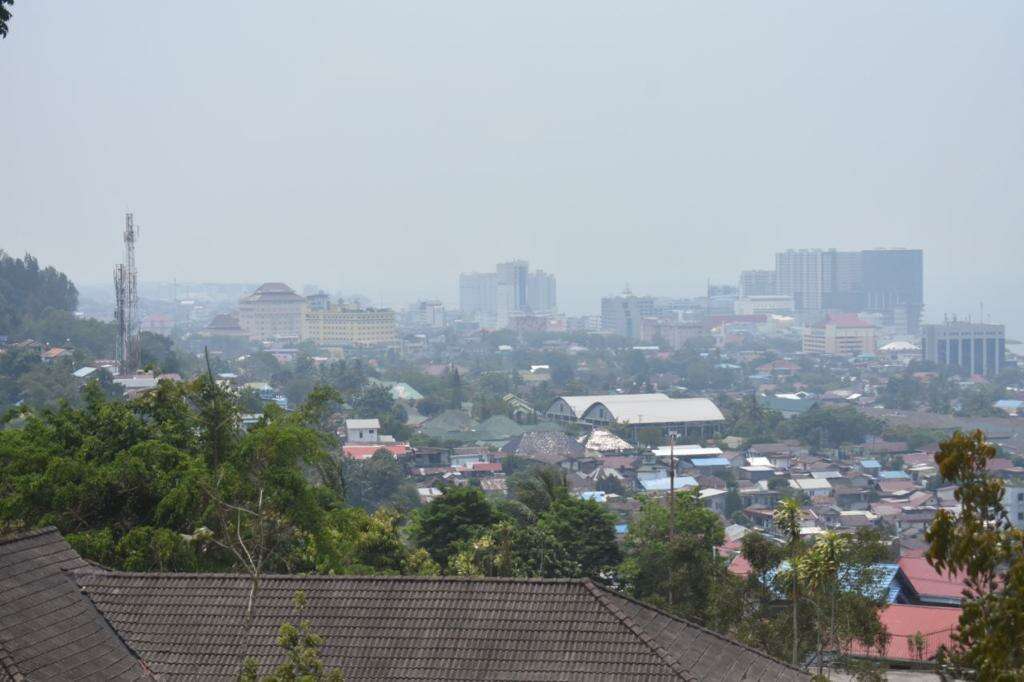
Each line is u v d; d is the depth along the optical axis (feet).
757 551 132.98
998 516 54.03
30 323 638.94
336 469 145.07
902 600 164.14
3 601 71.00
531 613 70.90
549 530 173.68
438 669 68.33
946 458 52.01
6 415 130.93
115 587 76.48
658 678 65.82
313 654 59.98
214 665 70.90
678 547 153.69
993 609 49.60
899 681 117.39
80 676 68.28
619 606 72.43
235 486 119.75
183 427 135.03
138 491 120.37
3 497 118.42
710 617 140.15
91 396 136.36
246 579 76.48
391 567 147.84
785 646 124.47
